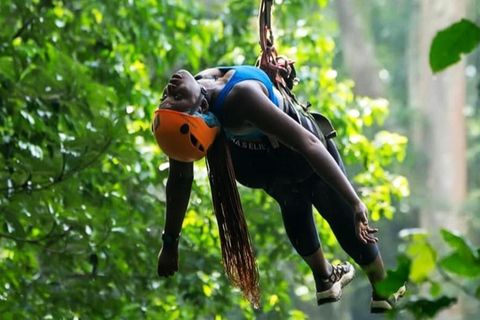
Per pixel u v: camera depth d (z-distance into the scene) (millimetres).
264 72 11352
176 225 11758
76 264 20953
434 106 59562
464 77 59562
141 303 21750
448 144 59062
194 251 22781
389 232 58000
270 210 24844
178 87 10586
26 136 18469
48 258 20484
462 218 57125
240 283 11539
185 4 26516
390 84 65875
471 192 58625
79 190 20047
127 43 24500
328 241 24594
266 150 11445
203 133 10570
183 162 11305
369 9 66000
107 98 20078
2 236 19109
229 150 11219
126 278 21266
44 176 18859
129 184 22234
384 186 26047
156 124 10586
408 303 5875
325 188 11906
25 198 18859
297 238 12281
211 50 26109
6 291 20078
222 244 11492
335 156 12125
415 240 5711
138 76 23719
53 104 19203
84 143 18859
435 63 5742
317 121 12117
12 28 21734
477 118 63875
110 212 20469
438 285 5820
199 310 23062
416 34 64000
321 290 12484
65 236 19938
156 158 22125
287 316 24688
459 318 38469
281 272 24766
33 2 22391
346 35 61062
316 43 26000
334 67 61844
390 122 59688
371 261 12008
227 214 11375
